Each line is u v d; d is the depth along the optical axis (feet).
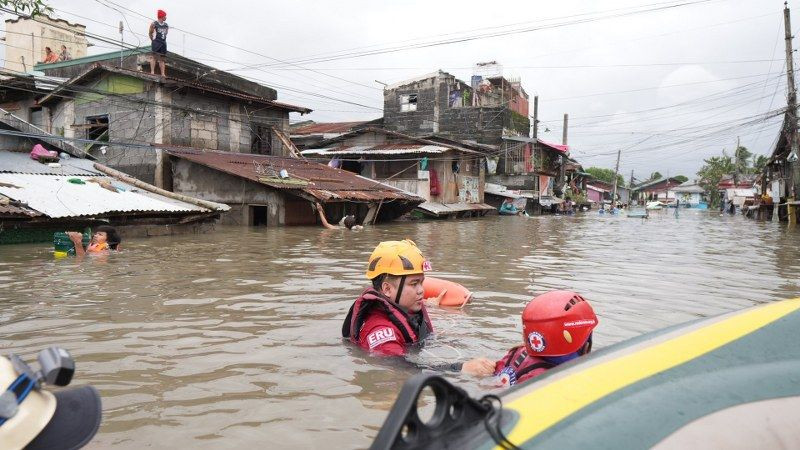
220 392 11.01
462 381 11.36
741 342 5.05
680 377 4.55
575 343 9.49
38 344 14.47
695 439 3.83
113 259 32.60
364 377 11.81
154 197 54.95
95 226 44.78
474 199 122.21
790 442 3.97
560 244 49.78
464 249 43.60
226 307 19.11
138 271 27.76
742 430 3.95
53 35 95.20
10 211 38.68
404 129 138.10
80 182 50.98
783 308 5.66
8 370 4.59
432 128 135.54
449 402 4.23
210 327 16.24
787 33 88.79
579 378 4.69
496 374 11.57
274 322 16.85
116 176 58.90
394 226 76.13
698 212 188.65
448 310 19.42
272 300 20.39
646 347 5.23
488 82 153.28
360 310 14.02
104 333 15.56
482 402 4.51
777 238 60.54
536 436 3.87
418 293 14.03
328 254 37.01
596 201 255.91
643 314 19.10
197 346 14.21
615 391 4.38
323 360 12.92
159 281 24.64
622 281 26.76
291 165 80.59
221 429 9.32
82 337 15.15
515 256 38.42
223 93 73.61
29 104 76.48
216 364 12.73
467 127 136.05
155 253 35.96
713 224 96.48
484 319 17.99
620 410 4.09
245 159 73.92
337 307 19.17
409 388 3.96
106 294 21.49
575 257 38.17
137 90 69.05
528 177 141.28
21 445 4.36
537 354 9.77
